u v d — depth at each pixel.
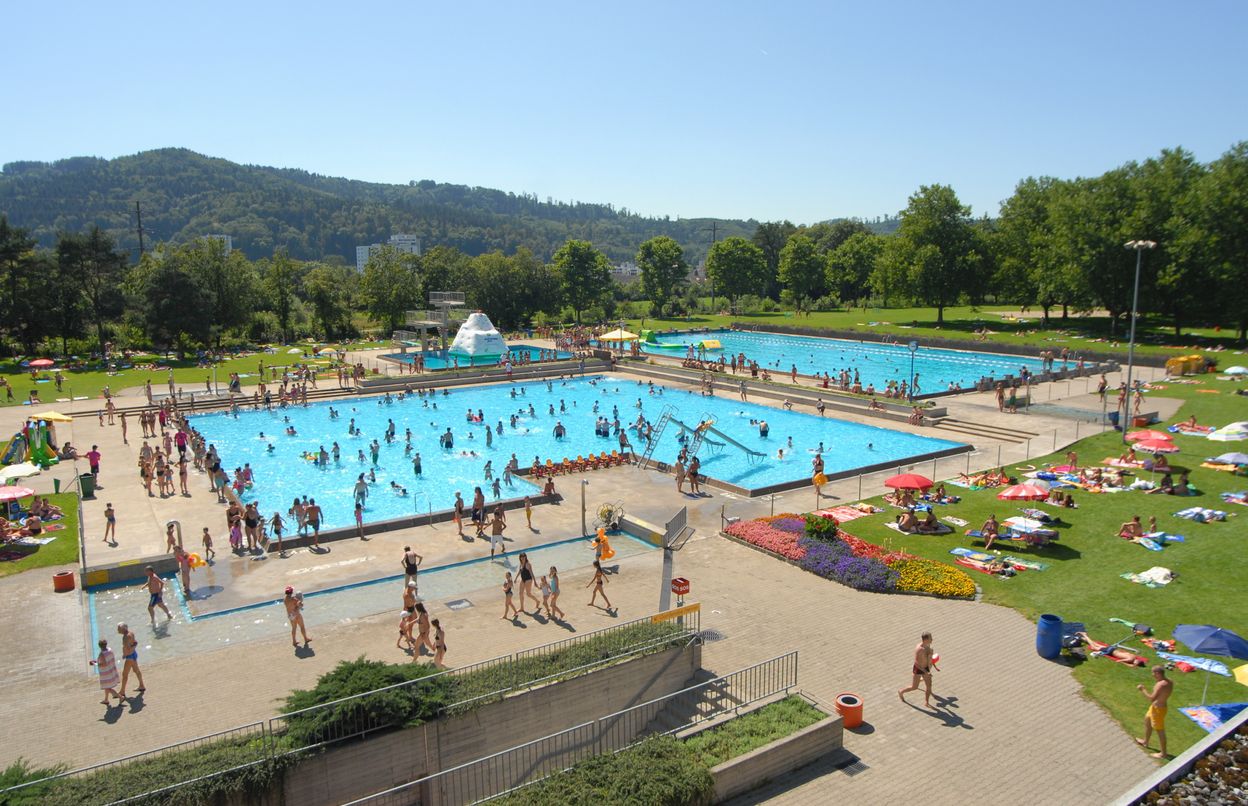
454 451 45.41
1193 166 69.31
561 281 114.50
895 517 30.20
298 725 14.22
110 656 17.36
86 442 44.97
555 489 35.56
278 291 102.38
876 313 113.81
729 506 32.72
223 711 17.16
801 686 18.19
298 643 20.47
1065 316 85.50
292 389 58.59
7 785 12.58
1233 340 64.44
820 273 136.38
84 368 71.38
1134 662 18.83
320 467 41.69
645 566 25.94
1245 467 33.56
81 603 23.12
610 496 34.50
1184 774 13.16
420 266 110.75
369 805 14.52
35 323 78.81
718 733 15.47
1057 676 18.50
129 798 12.34
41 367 71.25
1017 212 90.06
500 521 27.23
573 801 13.20
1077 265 71.38
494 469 41.16
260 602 23.16
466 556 26.95
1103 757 15.48
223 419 53.47
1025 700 17.53
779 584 24.30
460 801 15.41
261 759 13.46
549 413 56.00
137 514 32.12
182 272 79.44
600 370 74.31
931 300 93.75
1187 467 34.00
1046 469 35.28
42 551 27.23
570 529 29.83
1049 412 46.44
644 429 48.03
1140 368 59.34
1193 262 62.69
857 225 165.50
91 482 34.78
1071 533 27.33
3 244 77.06
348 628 21.36
